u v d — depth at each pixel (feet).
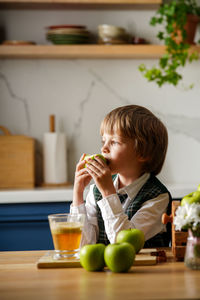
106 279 2.76
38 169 9.02
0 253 3.76
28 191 7.44
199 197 3.18
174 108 9.14
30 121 9.04
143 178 4.68
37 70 9.01
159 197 4.52
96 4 8.51
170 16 8.03
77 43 8.20
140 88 9.08
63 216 3.52
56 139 8.52
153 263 3.17
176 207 3.37
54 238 3.38
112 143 4.58
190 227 2.99
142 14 9.00
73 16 8.96
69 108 9.06
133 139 4.54
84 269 3.10
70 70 9.04
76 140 9.07
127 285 2.59
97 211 4.83
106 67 9.05
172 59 8.52
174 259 3.35
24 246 7.30
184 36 8.08
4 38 8.94
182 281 2.67
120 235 3.43
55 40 8.17
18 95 9.02
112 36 8.24
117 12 9.00
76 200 4.47
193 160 9.20
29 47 8.08
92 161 4.24
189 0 8.53
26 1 8.18
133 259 2.96
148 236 4.25
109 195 4.02
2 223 7.30
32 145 8.47
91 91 9.07
